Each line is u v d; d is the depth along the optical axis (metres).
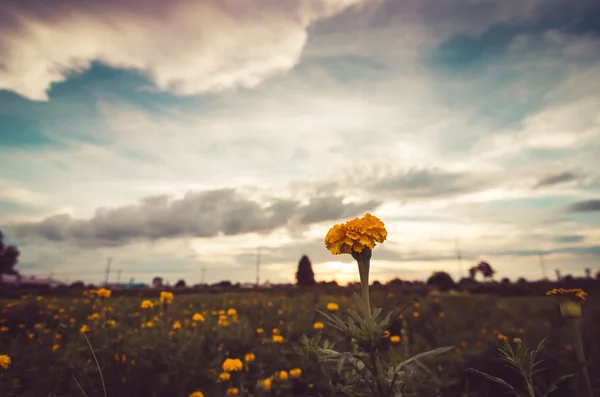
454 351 4.39
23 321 6.94
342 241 1.41
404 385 1.09
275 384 3.62
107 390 3.34
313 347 1.55
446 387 3.08
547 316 7.65
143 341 4.27
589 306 4.55
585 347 3.15
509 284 13.82
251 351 4.88
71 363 3.62
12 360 3.96
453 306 10.52
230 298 13.38
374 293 12.98
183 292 20.83
